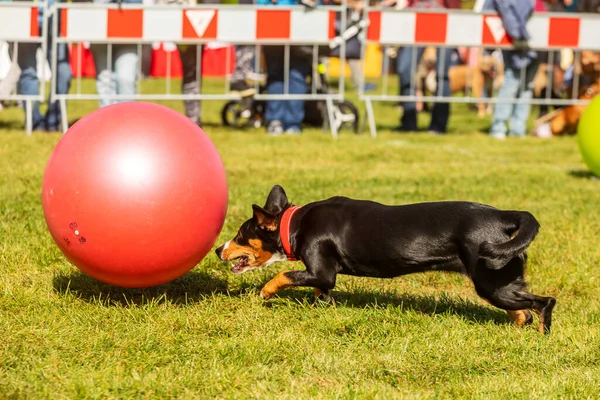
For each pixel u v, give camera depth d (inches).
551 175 444.1
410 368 184.5
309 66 565.6
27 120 517.7
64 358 181.8
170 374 175.6
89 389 165.8
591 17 577.9
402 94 625.0
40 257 253.3
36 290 224.1
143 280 204.4
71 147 194.7
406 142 551.5
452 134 619.5
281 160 455.5
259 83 614.2
